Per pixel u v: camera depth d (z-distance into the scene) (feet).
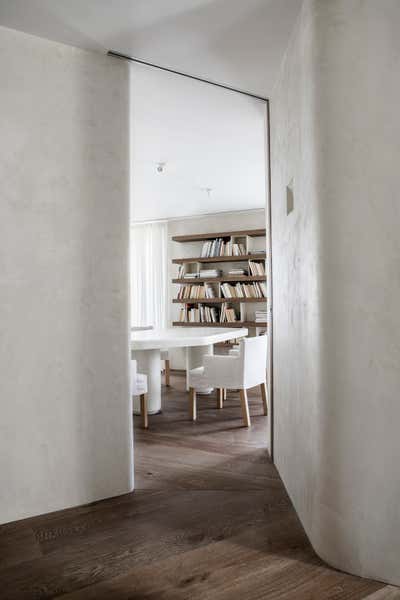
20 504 7.58
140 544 6.68
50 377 7.91
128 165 8.80
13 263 7.61
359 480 5.94
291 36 7.89
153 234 25.62
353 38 6.05
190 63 8.85
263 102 10.68
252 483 9.01
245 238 23.08
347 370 6.04
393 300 5.83
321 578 5.83
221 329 16.98
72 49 8.21
